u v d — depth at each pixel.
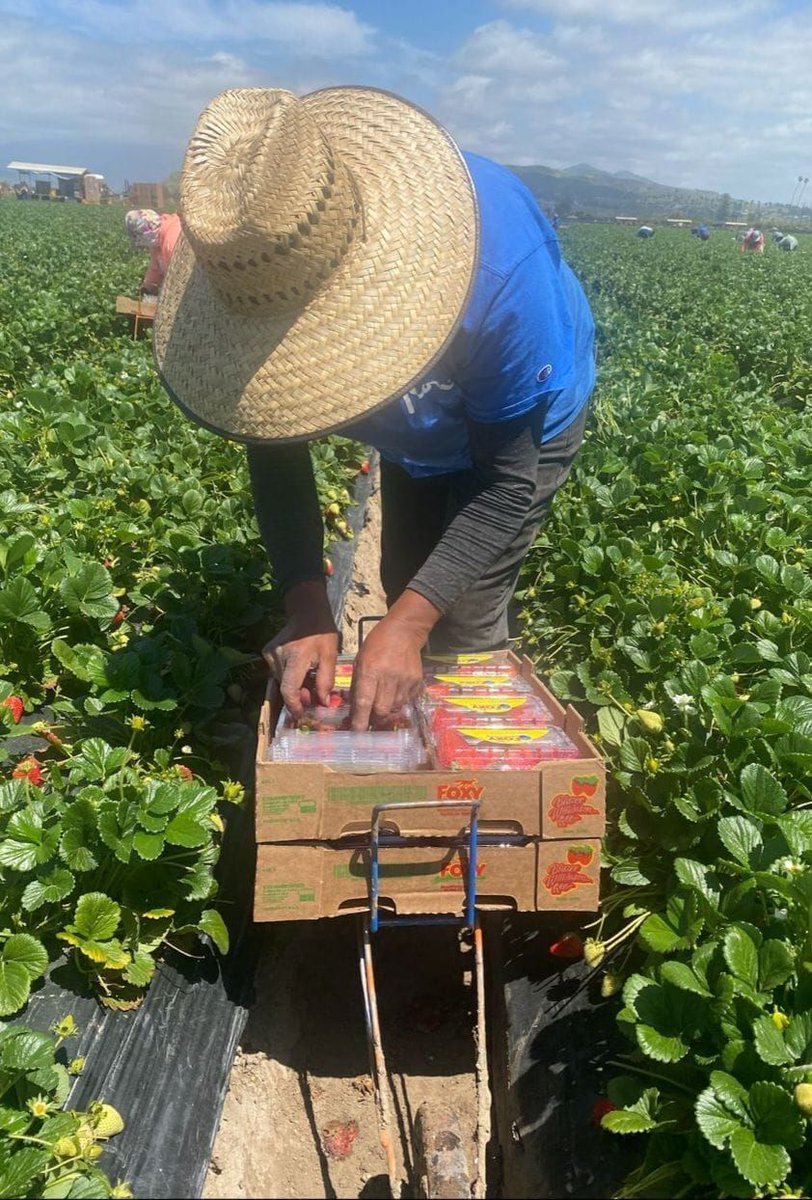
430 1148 1.15
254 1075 1.35
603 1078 1.22
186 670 1.67
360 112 1.17
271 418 1.14
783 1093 0.95
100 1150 1.10
